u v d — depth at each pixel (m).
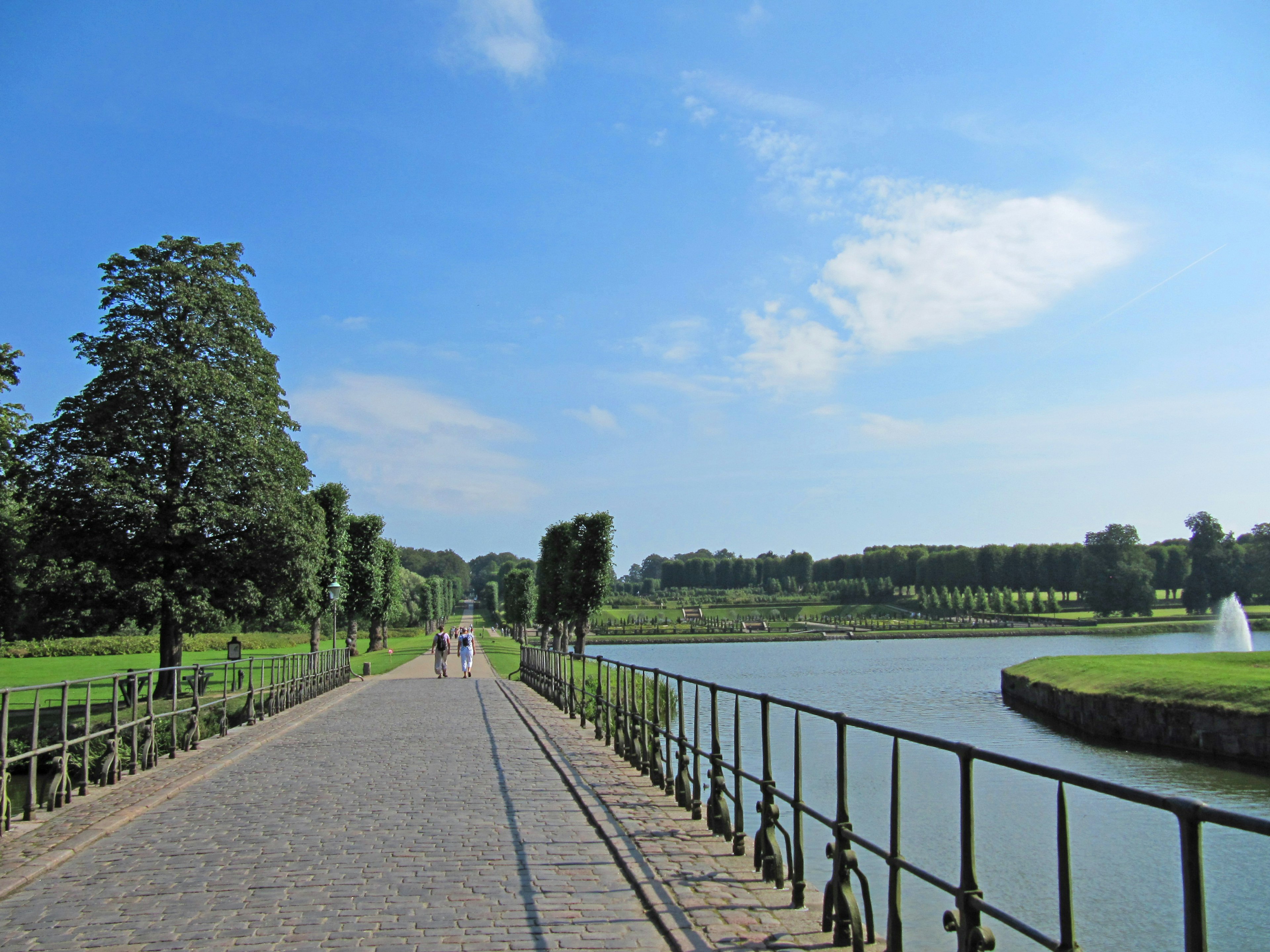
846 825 4.89
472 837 7.48
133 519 24.97
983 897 3.81
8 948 4.91
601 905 5.59
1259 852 9.48
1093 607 109.12
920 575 143.62
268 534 26.55
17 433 27.12
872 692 41.25
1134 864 9.09
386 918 5.34
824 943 4.80
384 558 63.38
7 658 46.97
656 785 9.75
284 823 8.10
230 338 28.31
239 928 5.18
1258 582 97.69
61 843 7.32
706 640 99.38
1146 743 24.17
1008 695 37.25
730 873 6.21
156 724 12.82
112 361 25.16
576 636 53.38
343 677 33.16
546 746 13.28
